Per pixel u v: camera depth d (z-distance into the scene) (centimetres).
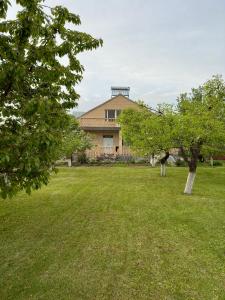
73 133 2862
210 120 1455
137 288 571
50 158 593
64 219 1018
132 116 2192
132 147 2223
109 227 934
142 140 1848
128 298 538
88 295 546
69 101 645
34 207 1183
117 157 3394
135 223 977
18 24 532
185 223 980
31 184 588
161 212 1120
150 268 653
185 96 2383
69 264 671
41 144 503
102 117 3991
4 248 761
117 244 791
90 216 1058
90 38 612
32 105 498
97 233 877
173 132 1433
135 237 845
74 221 995
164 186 1742
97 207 1192
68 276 615
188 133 1416
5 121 548
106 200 1326
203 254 729
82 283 588
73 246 776
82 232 884
